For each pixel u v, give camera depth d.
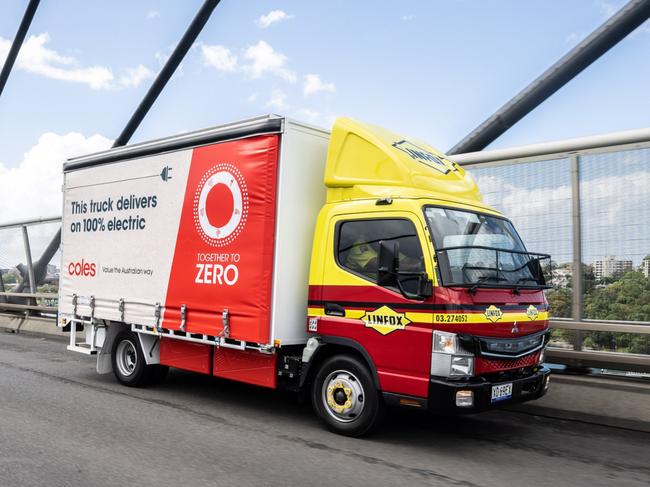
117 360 8.50
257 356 6.62
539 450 5.67
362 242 5.90
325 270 6.11
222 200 6.80
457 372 5.18
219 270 6.76
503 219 6.58
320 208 6.70
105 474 4.68
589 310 7.38
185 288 7.18
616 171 7.25
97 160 8.81
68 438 5.65
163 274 7.54
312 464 5.06
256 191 6.44
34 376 9.06
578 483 4.77
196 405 7.31
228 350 6.95
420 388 5.27
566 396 7.00
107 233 8.55
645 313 6.97
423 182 5.96
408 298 5.41
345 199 6.25
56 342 13.89
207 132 7.08
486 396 5.32
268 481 4.62
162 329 7.51
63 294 9.40
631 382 6.87
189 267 7.15
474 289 5.37
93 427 6.09
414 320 5.36
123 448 5.38
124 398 7.59
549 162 7.74
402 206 5.68
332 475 4.79
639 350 7.03
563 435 6.23
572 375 7.31
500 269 5.92
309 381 6.36
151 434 5.89
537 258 6.49
